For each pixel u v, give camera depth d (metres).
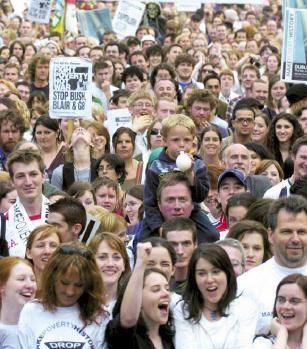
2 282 15.78
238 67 40.34
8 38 47.72
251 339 15.27
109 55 40.09
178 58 35.22
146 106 27.67
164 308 15.12
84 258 15.09
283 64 26.27
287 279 15.10
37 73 33.97
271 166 23.12
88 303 15.12
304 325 15.03
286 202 16.33
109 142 25.83
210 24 54.50
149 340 15.12
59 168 23.86
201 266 15.28
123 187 24.80
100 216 18.77
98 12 45.81
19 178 18.98
